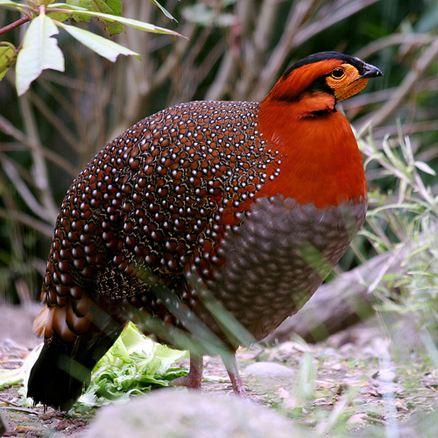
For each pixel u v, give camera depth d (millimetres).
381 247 8883
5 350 8438
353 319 10039
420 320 8125
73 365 6363
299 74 5996
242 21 14250
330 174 5922
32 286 14531
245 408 4176
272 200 5887
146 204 6102
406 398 6523
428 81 14203
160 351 7199
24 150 16578
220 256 5984
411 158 8430
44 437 5695
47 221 15227
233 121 6113
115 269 6219
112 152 6262
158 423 4008
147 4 13641
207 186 6004
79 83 14805
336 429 5383
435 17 14117
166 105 15500
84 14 5539
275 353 8273
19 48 5707
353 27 15609
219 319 6051
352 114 14570
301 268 6000
